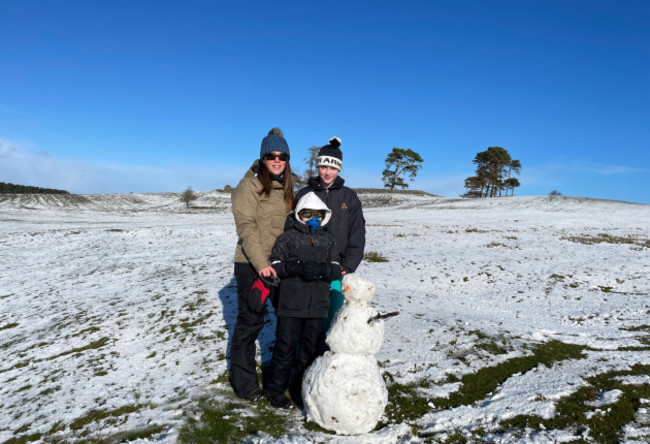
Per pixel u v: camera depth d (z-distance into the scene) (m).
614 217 27.78
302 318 2.89
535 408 2.92
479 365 3.72
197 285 7.92
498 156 69.12
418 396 3.19
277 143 2.96
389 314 2.60
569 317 6.17
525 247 14.16
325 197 3.52
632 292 8.20
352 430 2.60
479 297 7.84
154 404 3.22
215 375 3.64
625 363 3.71
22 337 5.56
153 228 19.23
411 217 30.41
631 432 2.57
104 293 7.95
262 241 3.12
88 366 4.20
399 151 74.00
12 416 3.29
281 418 2.88
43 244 15.81
